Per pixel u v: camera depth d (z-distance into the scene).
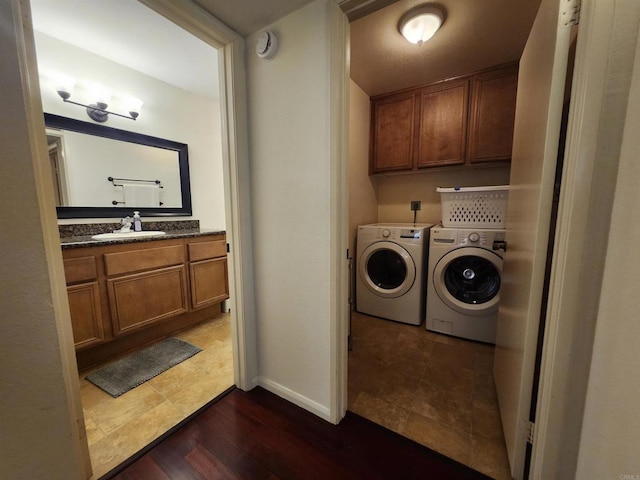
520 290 1.06
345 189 1.22
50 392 0.44
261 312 1.53
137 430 1.29
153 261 2.04
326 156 1.19
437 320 2.23
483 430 1.27
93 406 1.45
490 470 1.08
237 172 1.39
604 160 0.71
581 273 0.76
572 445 0.83
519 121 1.32
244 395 1.53
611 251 0.68
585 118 0.71
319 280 1.29
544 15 0.94
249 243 1.49
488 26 1.69
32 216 0.40
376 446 1.19
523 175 1.14
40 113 0.85
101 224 2.21
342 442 1.21
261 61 1.33
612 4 0.66
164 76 2.47
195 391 1.56
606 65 0.68
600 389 0.70
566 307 0.78
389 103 2.62
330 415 1.32
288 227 1.35
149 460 1.13
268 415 1.37
